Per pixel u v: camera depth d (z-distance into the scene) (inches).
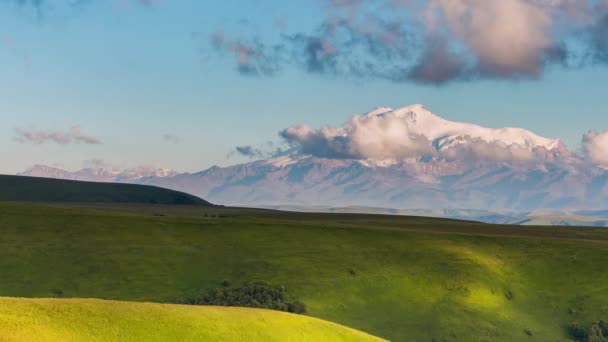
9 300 1681.8
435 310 3858.3
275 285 3944.4
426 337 3567.9
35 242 4485.7
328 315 3676.2
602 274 4429.1
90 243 4557.1
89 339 1557.6
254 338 1788.9
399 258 4539.9
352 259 4471.0
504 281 4325.8
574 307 4037.9
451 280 4215.1
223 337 1740.9
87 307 1701.5
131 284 3969.0
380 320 3715.6
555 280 4384.8
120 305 1765.5
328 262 4384.8
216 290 3863.2
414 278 4205.2
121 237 4749.0
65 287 3878.0
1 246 4352.9
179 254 4475.9
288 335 1877.5
